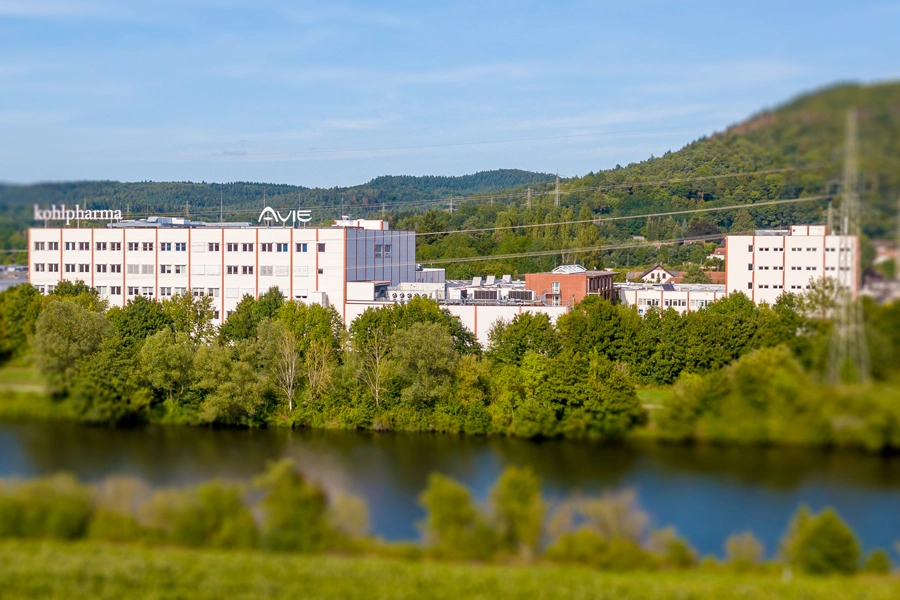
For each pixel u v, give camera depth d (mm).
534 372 86875
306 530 55188
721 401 64812
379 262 140875
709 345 91875
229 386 88750
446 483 55625
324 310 113625
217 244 130500
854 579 50031
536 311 111688
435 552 54125
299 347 102625
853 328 60094
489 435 86875
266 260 129625
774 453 61219
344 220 150125
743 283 142500
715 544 54250
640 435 75062
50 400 76375
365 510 57375
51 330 81375
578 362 82250
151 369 87625
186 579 51125
